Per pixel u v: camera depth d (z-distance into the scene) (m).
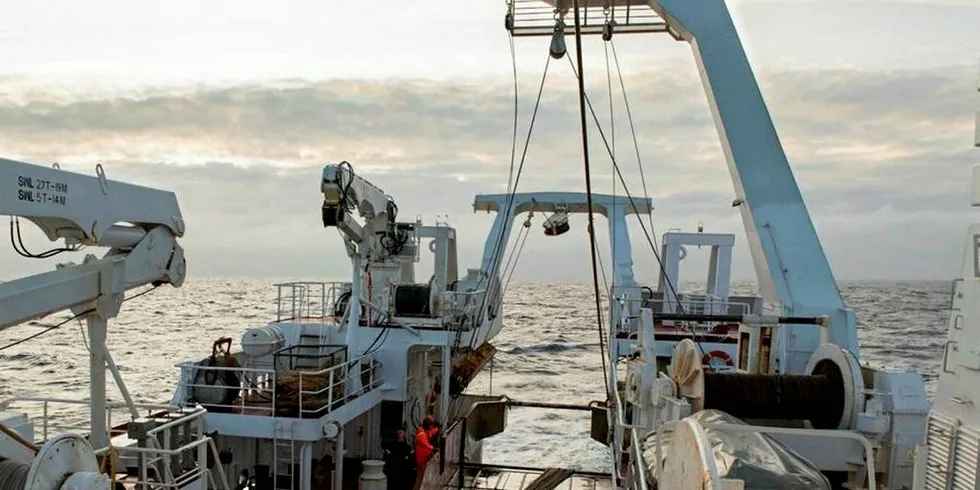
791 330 9.08
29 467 5.60
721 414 6.98
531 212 20.67
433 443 13.59
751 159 9.89
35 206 6.04
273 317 88.00
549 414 29.42
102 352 7.34
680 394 8.40
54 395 33.75
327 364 13.31
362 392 13.79
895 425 7.14
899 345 52.53
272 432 11.27
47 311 6.53
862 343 53.56
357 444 14.84
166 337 61.84
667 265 21.20
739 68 10.30
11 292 6.24
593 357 53.81
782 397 7.64
